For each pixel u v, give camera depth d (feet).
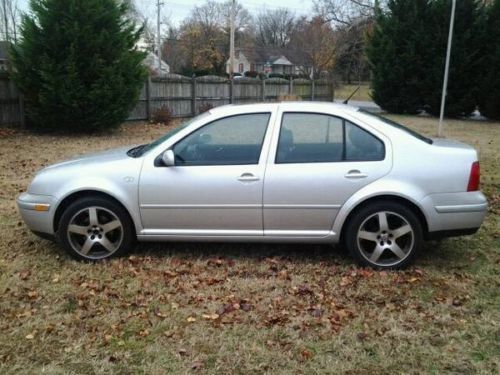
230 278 14.83
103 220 15.89
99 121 47.93
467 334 11.72
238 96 78.13
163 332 11.86
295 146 15.21
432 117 73.46
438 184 14.73
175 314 12.71
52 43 45.21
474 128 57.93
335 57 170.09
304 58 190.39
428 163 14.78
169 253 16.70
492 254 16.65
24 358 10.84
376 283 14.39
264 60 266.16
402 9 74.13
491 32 67.97
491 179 28.19
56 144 42.34
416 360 10.74
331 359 10.78
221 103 75.20
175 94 66.74
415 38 72.64
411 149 14.89
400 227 15.01
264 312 12.80
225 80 75.00
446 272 15.17
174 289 14.11
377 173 14.79
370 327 12.05
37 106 47.16
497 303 13.23
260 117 15.44
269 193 15.03
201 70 219.00
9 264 15.85
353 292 13.84
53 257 16.43
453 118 72.13
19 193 25.13
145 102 61.87
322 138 15.16
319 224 15.20
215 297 13.61
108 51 47.09
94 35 46.01
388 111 79.82
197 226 15.53
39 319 12.44
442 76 70.54
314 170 14.92
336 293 13.80
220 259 16.21
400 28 74.08
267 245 17.38
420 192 14.71
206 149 15.52
